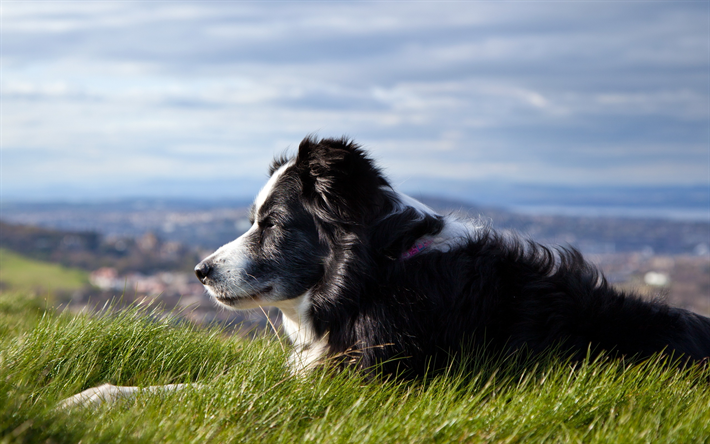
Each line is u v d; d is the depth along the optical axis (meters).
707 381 3.09
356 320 3.28
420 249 3.35
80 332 3.43
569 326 3.18
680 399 2.82
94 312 3.79
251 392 2.86
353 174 3.31
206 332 3.89
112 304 3.83
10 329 4.47
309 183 3.46
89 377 3.22
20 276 42.06
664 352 3.13
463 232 3.52
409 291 3.21
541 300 3.21
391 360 3.14
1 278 40.31
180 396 2.85
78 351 3.30
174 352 3.51
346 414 2.65
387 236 3.34
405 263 3.28
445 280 3.22
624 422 2.57
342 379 3.04
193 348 3.61
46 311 3.83
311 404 2.84
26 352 3.14
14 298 7.11
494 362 3.12
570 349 3.12
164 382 3.14
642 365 2.99
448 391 2.84
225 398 2.79
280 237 3.52
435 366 3.16
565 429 2.51
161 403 2.82
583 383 2.86
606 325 3.19
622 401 2.79
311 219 3.47
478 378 3.04
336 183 3.32
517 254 3.41
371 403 2.86
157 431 2.41
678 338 3.20
